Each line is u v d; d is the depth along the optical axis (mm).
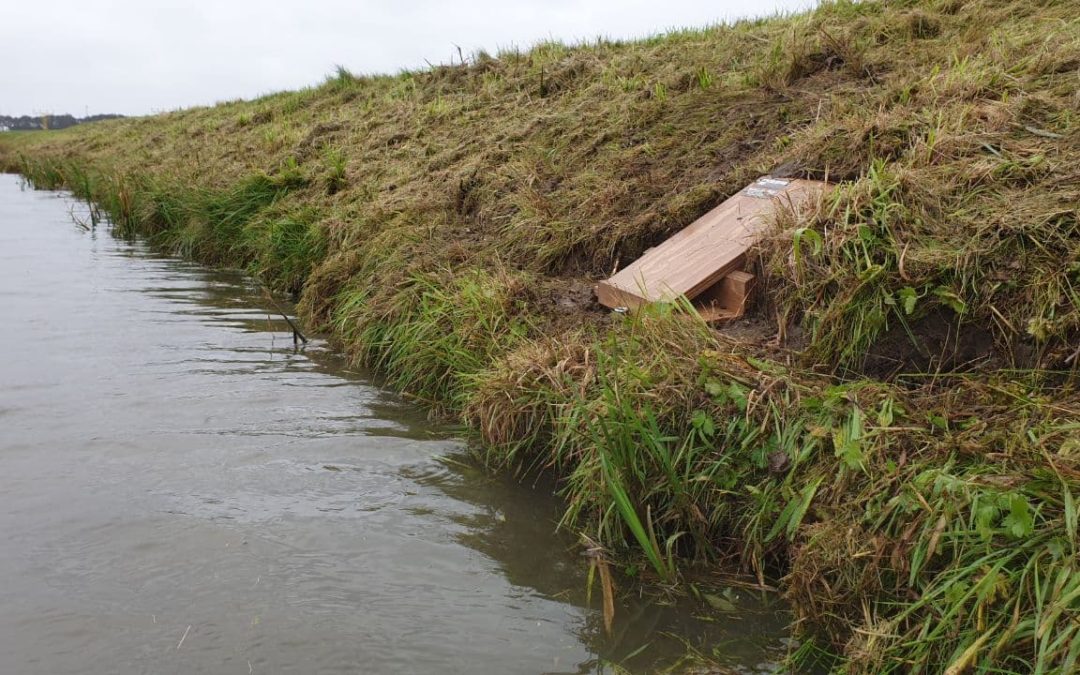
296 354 6375
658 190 6191
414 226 7344
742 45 8797
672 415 3580
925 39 7090
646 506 3473
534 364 4320
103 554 3393
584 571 3367
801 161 5352
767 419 3361
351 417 5016
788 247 4172
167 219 11711
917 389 3477
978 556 2508
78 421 4816
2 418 4832
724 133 6594
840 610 2783
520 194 7055
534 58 11367
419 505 3912
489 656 2824
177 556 3391
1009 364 3414
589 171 6996
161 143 17375
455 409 5043
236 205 10195
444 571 3350
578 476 3781
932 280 3609
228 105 20109
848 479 2990
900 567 2652
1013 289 3455
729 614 3062
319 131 12062
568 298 5422
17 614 2988
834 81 6789
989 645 2297
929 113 4934
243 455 4395
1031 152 4121
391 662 2777
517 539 3611
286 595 3135
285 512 3795
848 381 3662
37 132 35625
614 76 9148
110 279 9094
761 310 4430
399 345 5754
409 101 11891
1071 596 2158
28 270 9539
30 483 3998
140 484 4020
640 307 4289
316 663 2760
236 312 7680
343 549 3488
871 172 4211
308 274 8258
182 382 5594
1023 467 2660
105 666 2721
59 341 6527
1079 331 3219
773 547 3225
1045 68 5129
